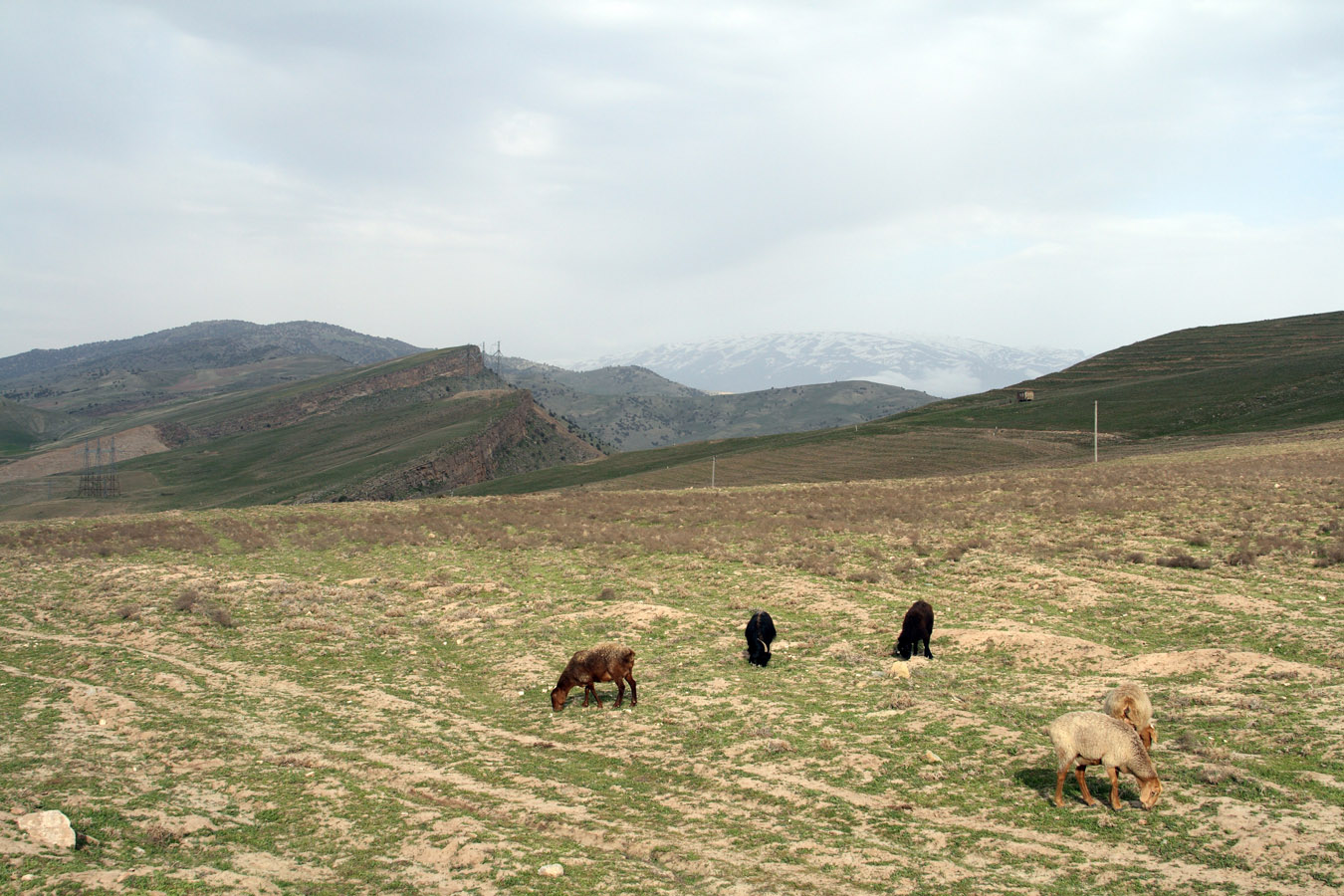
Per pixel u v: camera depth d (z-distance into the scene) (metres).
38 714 17.25
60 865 9.80
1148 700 12.67
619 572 32.53
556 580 32.06
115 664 21.16
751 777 13.37
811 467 109.19
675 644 22.00
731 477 103.88
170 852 10.78
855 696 16.95
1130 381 167.62
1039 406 149.88
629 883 9.73
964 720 14.96
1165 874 9.47
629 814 12.10
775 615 24.94
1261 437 89.50
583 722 16.66
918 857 10.29
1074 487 51.47
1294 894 8.79
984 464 104.25
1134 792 11.76
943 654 19.83
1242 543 30.41
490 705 18.39
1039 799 11.79
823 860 10.29
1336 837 9.78
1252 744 12.93
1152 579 26.06
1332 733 12.84
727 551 35.44
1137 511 39.69
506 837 11.20
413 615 27.48
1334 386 119.44
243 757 14.84
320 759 14.73
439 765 14.49
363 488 145.25
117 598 29.47
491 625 24.97
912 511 45.31
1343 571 25.41
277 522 54.78
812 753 14.16
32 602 29.78
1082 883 9.43
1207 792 11.38
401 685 19.83
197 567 37.50
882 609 24.47
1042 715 15.19
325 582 33.94
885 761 13.58
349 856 10.76
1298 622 20.19
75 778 13.52
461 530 46.91
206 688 19.41
